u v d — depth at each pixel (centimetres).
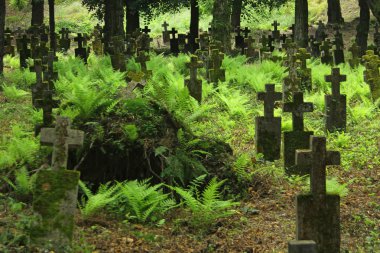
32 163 1030
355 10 5203
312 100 1858
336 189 941
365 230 898
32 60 2702
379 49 3241
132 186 912
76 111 1079
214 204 938
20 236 746
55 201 751
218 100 1886
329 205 749
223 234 877
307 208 746
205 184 1052
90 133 1038
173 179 1020
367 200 1043
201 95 1856
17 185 956
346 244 843
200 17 5244
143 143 1036
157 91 1133
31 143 1052
